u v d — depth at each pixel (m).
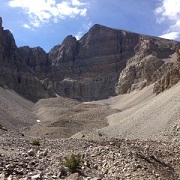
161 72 167.62
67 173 14.20
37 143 24.62
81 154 19.33
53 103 169.25
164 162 23.39
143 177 15.59
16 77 199.62
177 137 38.28
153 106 72.38
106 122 93.38
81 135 60.62
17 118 105.31
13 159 15.67
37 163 15.55
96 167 17.05
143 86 180.12
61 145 25.03
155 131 47.19
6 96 151.50
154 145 29.95
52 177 12.98
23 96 188.38
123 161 17.55
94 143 27.94
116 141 30.91
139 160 19.44
